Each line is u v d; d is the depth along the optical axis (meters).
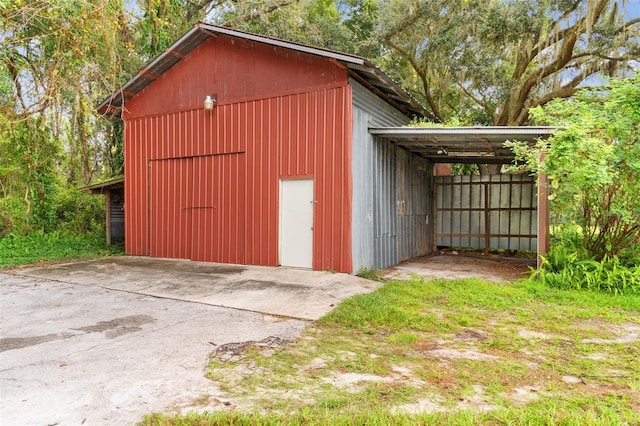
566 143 6.08
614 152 6.12
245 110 8.56
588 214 6.83
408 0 13.20
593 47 11.50
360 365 3.39
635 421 2.51
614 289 5.90
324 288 6.29
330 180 7.51
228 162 8.83
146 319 4.78
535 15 11.42
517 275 7.75
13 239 11.27
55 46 7.39
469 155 10.80
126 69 12.12
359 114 7.71
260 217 8.38
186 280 7.02
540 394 2.89
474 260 10.05
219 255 8.94
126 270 8.06
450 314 4.95
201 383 3.03
